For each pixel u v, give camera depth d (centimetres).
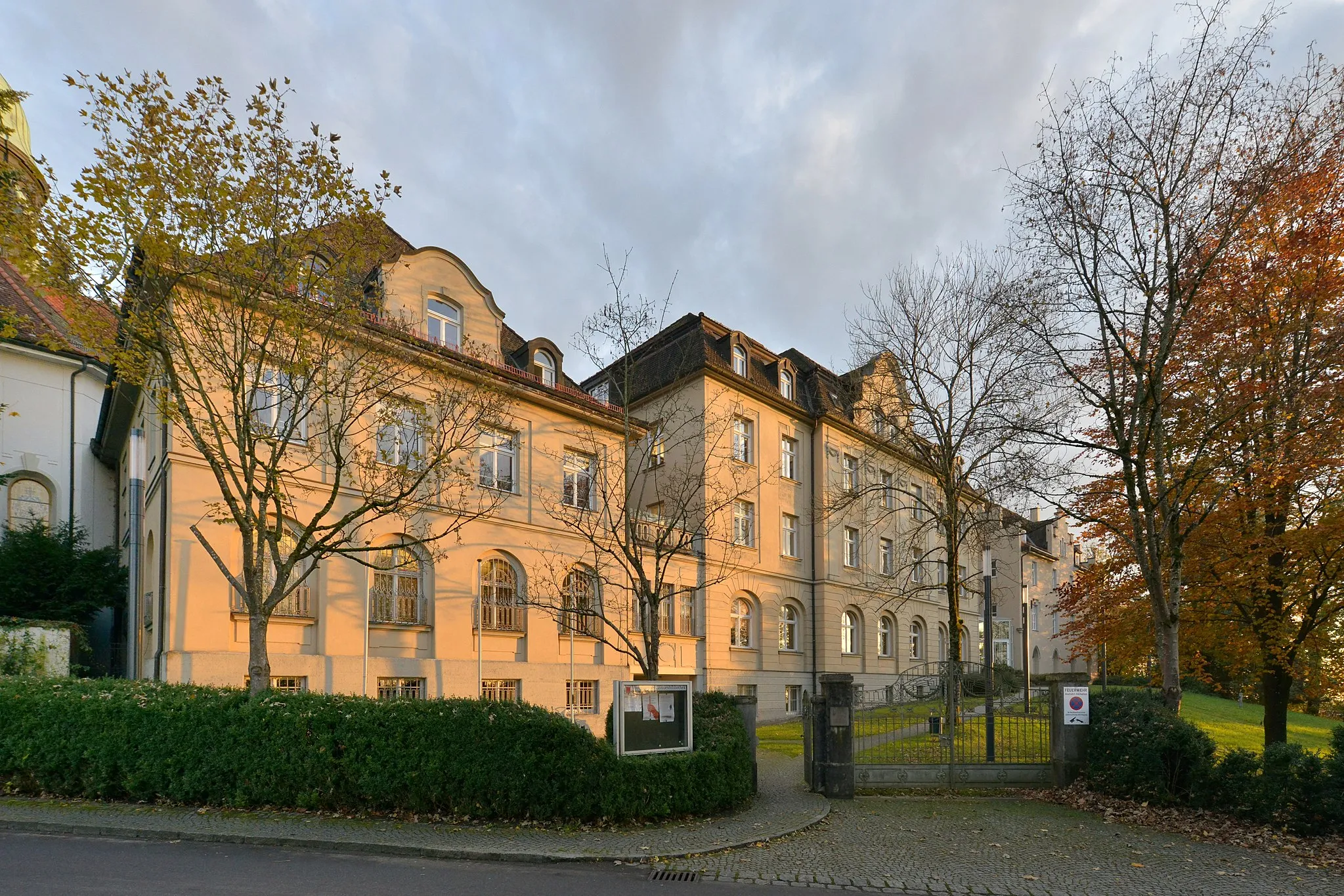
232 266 996
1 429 2203
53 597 1858
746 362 2975
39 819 854
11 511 2203
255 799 915
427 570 1830
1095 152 1211
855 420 2525
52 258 938
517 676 1981
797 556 3072
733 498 2105
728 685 2658
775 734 2259
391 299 1831
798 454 3155
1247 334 1312
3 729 983
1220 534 1390
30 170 1276
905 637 3650
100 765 945
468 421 1534
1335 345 1206
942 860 818
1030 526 2092
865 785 1221
